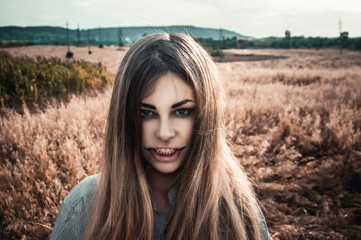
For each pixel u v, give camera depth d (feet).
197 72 2.58
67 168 8.99
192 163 2.80
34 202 7.71
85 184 2.93
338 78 44.11
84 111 14.49
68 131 11.91
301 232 7.77
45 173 8.46
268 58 163.32
